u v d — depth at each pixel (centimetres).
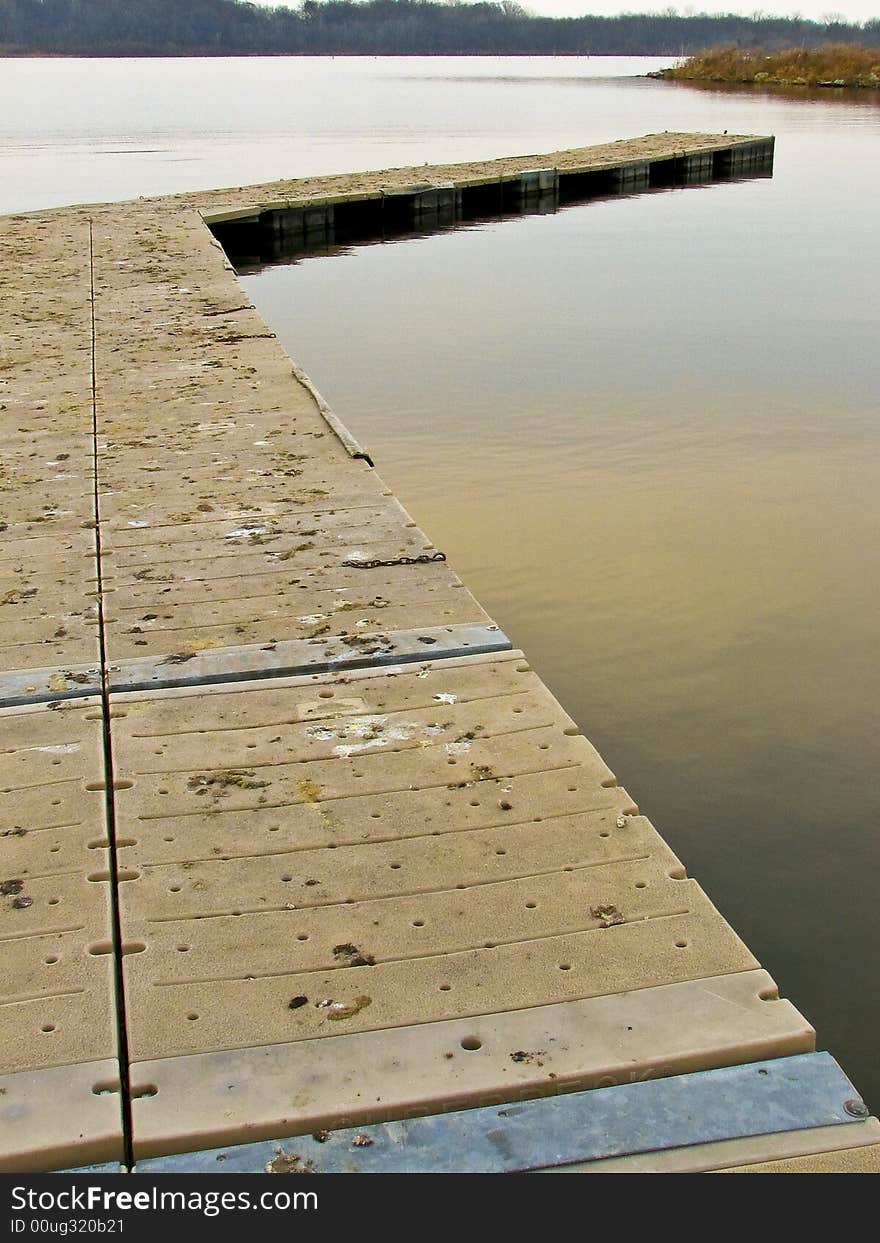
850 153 2816
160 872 250
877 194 2133
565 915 236
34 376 695
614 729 422
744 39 11975
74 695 325
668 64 14562
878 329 1070
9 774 287
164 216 1442
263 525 452
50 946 229
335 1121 192
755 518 628
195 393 649
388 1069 200
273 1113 192
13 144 3145
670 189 2269
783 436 771
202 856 255
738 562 568
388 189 1823
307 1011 212
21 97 5697
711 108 4494
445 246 1642
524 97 5675
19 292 960
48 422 600
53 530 450
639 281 1330
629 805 272
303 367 966
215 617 371
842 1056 279
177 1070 200
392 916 236
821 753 406
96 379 685
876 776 393
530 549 586
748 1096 197
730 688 450
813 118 3856
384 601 382
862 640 488
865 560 571
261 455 539
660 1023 209
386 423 809
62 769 289
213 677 333
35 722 310
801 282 1301
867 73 5822
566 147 3002
